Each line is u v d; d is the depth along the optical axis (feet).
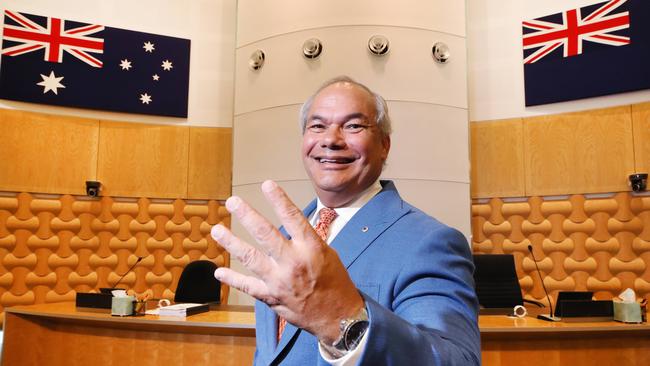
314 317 1.79
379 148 3.55
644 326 7.63
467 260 2.79
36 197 15.88
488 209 16.06
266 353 3.15
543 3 16.01
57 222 15.96
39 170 15.89
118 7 17.07
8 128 15.61
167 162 17.10
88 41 16.55
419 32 14.56
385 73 14.24
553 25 15.72
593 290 14.75
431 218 3.04
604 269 14.73
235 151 15.61
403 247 2.78
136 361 8.79
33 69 15.89
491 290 12.08
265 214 14.57
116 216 16.58
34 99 15.83
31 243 15.67
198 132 17.40
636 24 14.48
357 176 3.41
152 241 16.74
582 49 15.21
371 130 3.47
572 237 15.20
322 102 3.54
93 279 16.16
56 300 15.75
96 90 16.47
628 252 14.47
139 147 16.94
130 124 16.96
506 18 16.52
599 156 14.94
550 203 15.47
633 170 14.48
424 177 14.12
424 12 14.66
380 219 3.06
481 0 16.85
